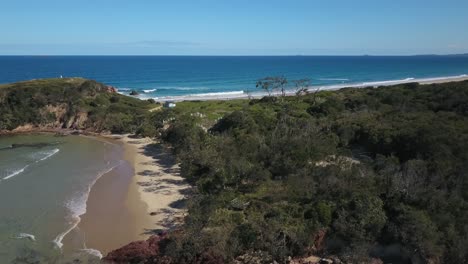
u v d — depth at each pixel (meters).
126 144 65.19
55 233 31.94
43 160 54.62
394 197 30.31
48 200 39.16
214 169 40.62
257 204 31.64
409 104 62.78
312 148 43.06
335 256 27.20
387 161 39.19
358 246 26.69
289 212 29.77
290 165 38.78
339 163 40.03
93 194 40.94
